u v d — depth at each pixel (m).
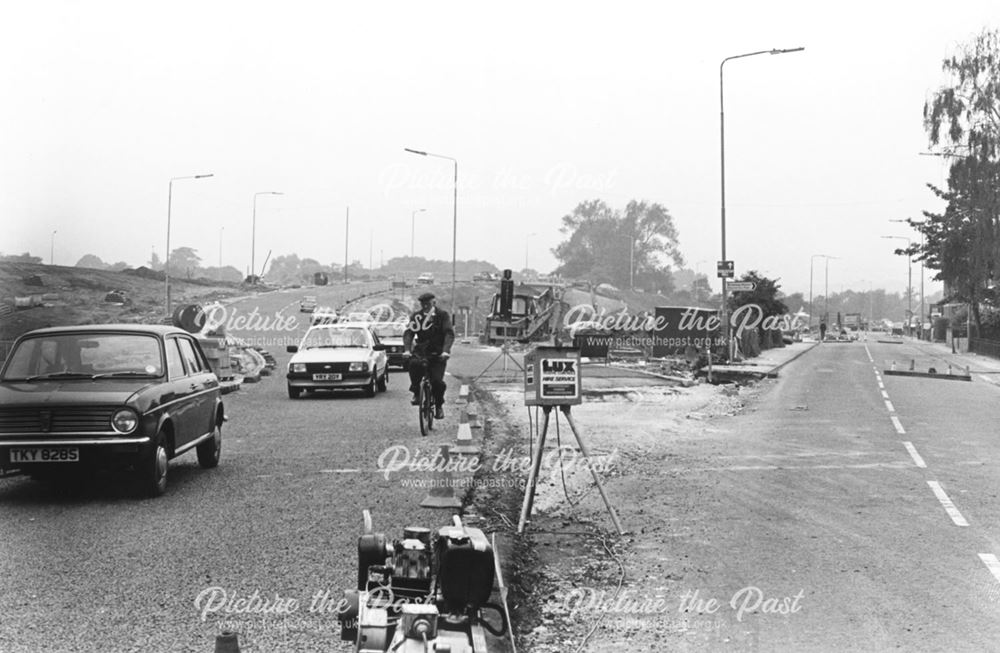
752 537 8.92
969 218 60.62
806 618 6.57
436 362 15.87
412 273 166.12
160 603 6.57
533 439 15.51
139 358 11.07
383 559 4.97
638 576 7.61
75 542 8.26
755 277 56.50
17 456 9.77
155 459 10.20
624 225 151.12
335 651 5.70
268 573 7.32
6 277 75.00
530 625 6.39
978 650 5.94
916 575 7.63
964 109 50.59
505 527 9.05
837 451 14.70
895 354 58.62
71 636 5.88
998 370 43.47
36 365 10.91
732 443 15.59
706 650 5.98
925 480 12.05
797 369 39.72
